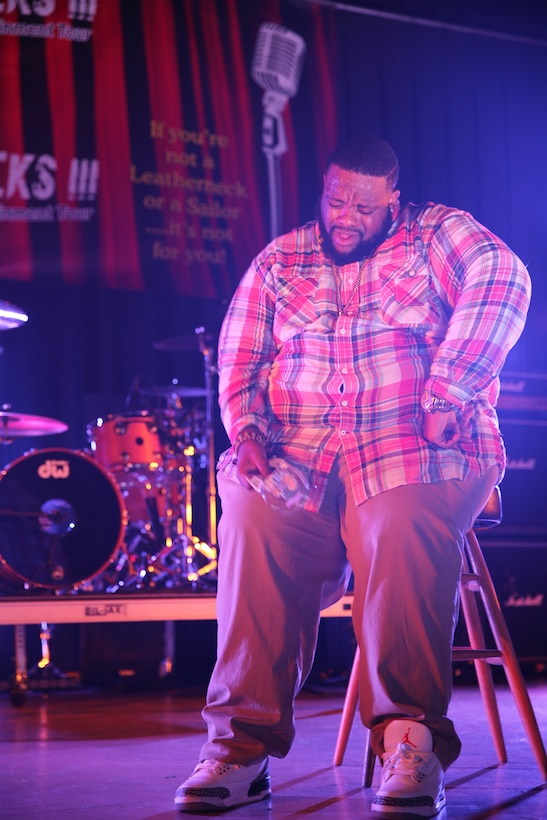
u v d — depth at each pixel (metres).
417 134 6.02
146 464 5.12
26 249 5.20
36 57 5.28
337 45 5.90
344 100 5.88
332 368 2.15
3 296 5.49
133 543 5.19
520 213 6.18
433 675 1.98
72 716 3.78
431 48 6.12
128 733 3.27
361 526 2.07
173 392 5.39
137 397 5.37
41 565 4.51
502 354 2.06
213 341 5.40
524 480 5.06
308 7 5.85
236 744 2.04
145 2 5.49
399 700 1.98
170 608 4.29
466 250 2.11
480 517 2.45
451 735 2.00
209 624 5.41
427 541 2.01
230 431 2.17
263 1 5.75
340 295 2.18
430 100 6.07
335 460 2.13
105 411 5.42
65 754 2.82
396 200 2.20
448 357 2.03
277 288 2.22
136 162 5.40
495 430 2.16
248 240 5.59
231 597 2.10
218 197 5.55
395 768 1.92
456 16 6.23
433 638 1.99
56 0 5.33
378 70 5.98
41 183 5.24
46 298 5.56
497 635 2.46
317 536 2.13
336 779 2.38
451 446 2.08
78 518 4.60
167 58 5.51
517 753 2.71
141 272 5.37
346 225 2.13
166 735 3.21
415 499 2.02
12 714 3.88
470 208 6.09
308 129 5.77
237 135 5.62
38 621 4.12
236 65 5.65
